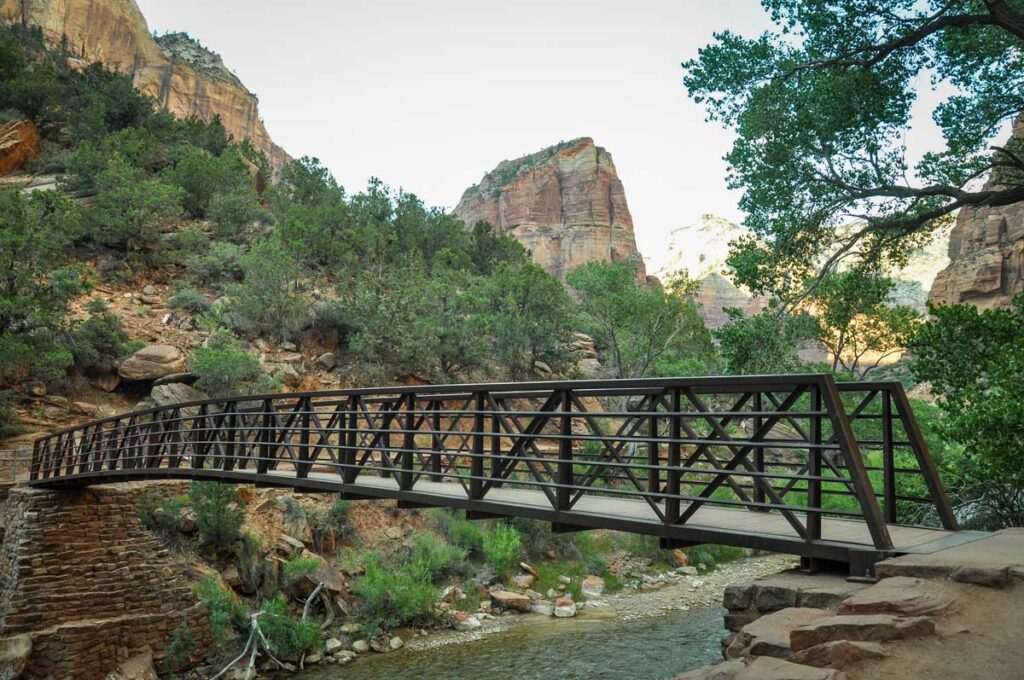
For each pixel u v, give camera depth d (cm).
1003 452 1066
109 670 1584
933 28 1371
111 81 7531
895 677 304
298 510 2302
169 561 1839
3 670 1444
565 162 15425
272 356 3553
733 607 497
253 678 1681
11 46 7019
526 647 1952
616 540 3161
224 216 5047
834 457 1485
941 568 425
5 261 3052
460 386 807
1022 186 1409
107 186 4575
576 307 5144
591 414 671
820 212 1569
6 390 2800
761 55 1531
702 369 3716
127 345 3291
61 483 1758
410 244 6625
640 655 1877
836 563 522
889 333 2666
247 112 16350
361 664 1809
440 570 2439
